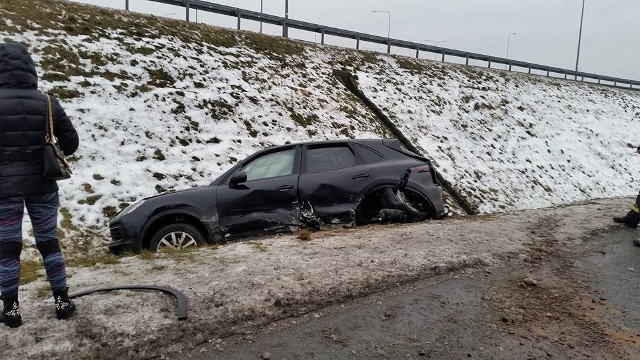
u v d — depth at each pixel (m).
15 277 3.14
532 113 20.94
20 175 3.06
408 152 7.30
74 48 10.70
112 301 3.64
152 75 11.27
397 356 3.16
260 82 13.38
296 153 6.69
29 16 10.88
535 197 14.28
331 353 3.18
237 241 6.11
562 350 3.26
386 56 19.67
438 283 4.45
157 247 5.82
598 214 8.04
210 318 3.47
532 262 5.18
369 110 15.20
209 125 10.85
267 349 3.22
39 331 3.16
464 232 6.19
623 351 3.26
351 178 6.58
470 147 15.58
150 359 3.09
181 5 14.33
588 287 4.46
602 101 27.62
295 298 3.83
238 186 6.20
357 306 3.91
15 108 3.03
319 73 15.73
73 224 7.16
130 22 12.66
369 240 5.60
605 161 19.59
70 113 9.13
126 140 9.31
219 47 13.91
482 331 3.53
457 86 19.94
